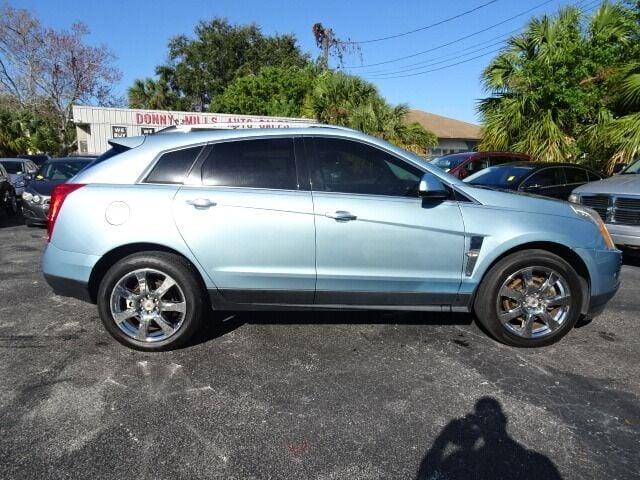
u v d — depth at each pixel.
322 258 3.73
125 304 3.81
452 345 4.00
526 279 3.88
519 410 3.05
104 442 2.67
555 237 3.85
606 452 2.65
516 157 12.79
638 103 10.85
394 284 3.81
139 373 3.46
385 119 18.66
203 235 3.65
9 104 30.80
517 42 14.34
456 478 2.45
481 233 3.79
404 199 3.80
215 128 4.04
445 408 3.07
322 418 2.94
